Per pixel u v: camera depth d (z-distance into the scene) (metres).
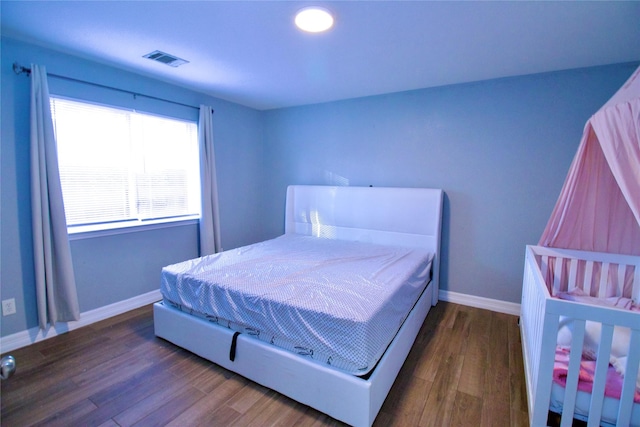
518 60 2.42
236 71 2.75
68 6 1.71
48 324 2.43
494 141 2.94
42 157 2.26
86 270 2.66
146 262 3.10
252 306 1.89
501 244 3.00
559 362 1.43
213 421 1.63
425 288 2.87
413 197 3.22
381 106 3.48
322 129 3.90
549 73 2.68
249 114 4.18
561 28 1.89
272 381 1.83
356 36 2.03
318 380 1.66
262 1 1.64
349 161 3.75
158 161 3.18
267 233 4.50
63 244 2.40
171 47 2.24
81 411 1.69
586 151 2.02
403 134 3.38
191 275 2.25
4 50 2.12
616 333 1.57
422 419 1.66
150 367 2.07
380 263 2.58
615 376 1.35
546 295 1.39
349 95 3.52
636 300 2.06
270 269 2.39
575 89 2.60
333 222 3.75
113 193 2.83
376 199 3.43
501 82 2.86
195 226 3.58
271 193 4.40
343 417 1.60
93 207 2.71
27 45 2.21
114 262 2.85
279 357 1.78
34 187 2.23
